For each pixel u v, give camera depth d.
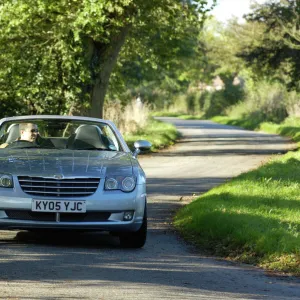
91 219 18.81
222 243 20.53
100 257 17.66
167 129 83.69
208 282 15.38
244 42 100.56
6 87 55.38
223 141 74.94
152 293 13.79
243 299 13.82
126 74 87.19
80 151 20.59
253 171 36.94
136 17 53.62
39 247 18.77
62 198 18.55
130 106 81.06
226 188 30.77
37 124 21.67
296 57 96.00
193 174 41.28
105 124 22.23
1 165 19.03
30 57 53.41
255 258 18.67
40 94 56.41
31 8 49.22
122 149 21.47
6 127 21.66
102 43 54.28
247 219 22.09
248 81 142.50
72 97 54.31
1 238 20.39
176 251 19.55
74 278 14.85
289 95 113.25
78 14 49.50
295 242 18.94
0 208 18.55
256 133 93.19
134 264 16.92
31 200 18.48
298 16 93.44
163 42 64.38
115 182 18.97
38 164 19.12
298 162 41.84
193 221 23.73
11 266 15.86
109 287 14.14
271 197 27.64
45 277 14.82
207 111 165.12
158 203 29.80
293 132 85.50
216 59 142.25
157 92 191.12
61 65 53.53
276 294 14.60
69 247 19.11
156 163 48.31
